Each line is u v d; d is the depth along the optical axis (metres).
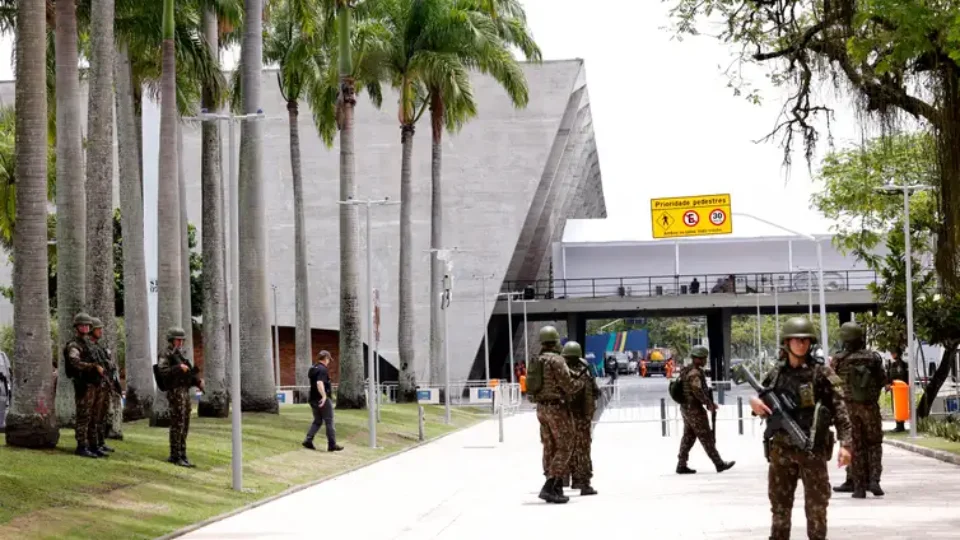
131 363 31.92
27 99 21.70
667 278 90.44
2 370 24.58
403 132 55.41
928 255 43.56
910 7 18.98
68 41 24.92
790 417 11.05
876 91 22.70
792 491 11.20
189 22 34.72
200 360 78.69
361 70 52.41
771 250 89.38
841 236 44.59
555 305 83.38
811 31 24.08
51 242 57.88
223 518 17.97
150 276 68.62
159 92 40.19
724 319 85.62
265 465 24.67
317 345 88.62
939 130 21.62
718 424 44.06
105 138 26.42
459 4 53.19
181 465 22.14
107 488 18.36
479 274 84.31
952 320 39.06
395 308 85.50
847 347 18.59
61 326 25.55
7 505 15.66
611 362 119.81
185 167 85.69
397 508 18.92
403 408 51.44
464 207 84.69
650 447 33.00
